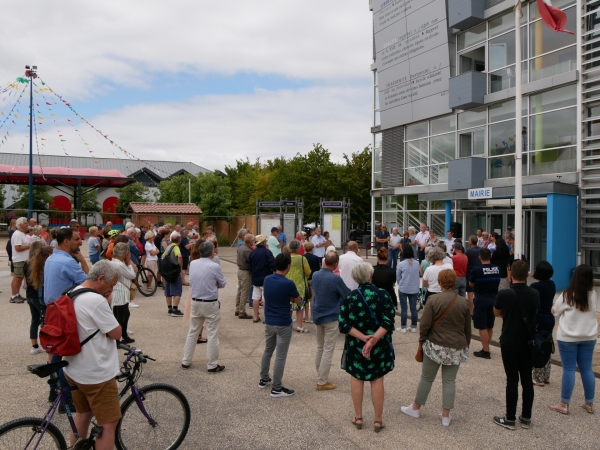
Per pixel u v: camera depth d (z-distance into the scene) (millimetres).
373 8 23391
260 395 5629
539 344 4824
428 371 5012
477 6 18203
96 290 3582
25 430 3391
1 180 36812
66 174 36562
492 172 18328
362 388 4809
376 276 7684
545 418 5133
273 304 5637
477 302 7398
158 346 7574
